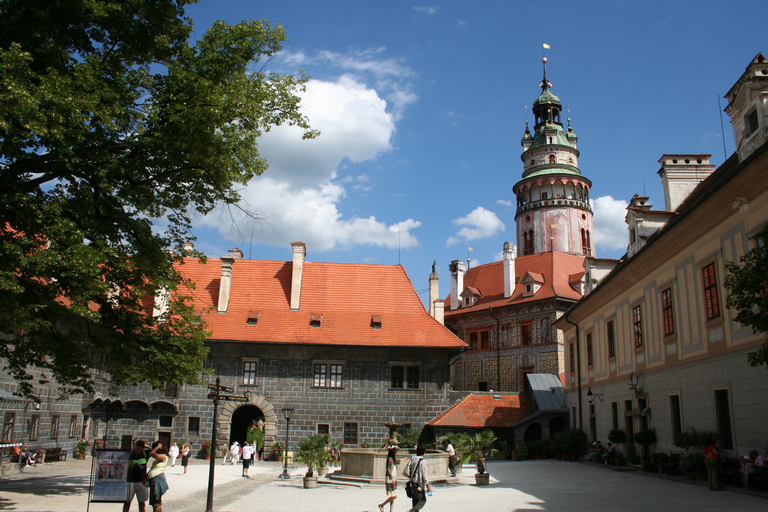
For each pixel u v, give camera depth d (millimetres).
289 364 39969
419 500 13133
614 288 29453
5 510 14273
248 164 17047
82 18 15188
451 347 40344
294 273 43188
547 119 77000
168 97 15984
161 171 16891
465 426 39281
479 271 64562
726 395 18469
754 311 16812
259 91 16656
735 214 17812
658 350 23875
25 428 28562
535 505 16109
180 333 19141
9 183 13844
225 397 15594
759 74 18391
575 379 38125
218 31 16844
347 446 39062
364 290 44469
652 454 23578
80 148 14695
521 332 54281
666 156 31141
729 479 17984
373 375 40219
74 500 16688
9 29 14633
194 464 34969
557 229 69500
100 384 36625
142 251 17547
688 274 21094
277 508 16734
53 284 15031
